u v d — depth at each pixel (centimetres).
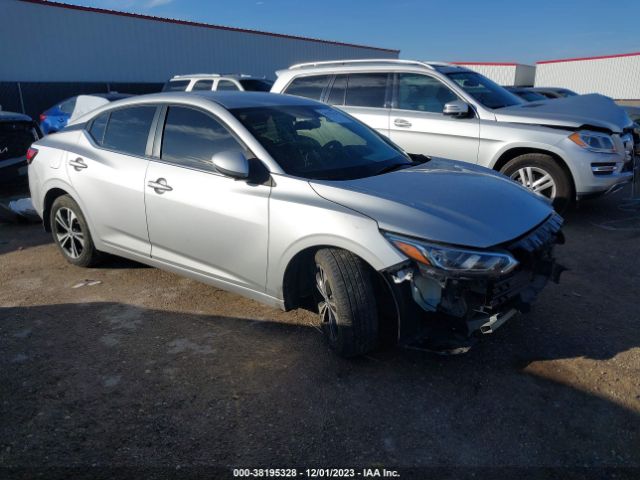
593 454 250
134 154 417
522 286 311
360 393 296
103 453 250
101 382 307
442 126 652
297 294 349
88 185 439
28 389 300
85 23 1900
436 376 311
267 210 333
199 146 381
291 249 323
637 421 271
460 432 265
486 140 626
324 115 429
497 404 286
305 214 317
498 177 381
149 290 438
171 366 323
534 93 1393
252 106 394
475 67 3706
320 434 263
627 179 629
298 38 2730
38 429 266
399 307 291
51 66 1828
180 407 284
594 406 283
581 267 489
